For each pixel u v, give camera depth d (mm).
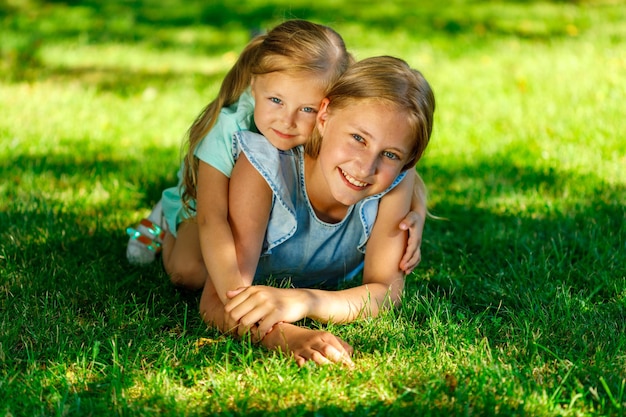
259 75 2725
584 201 3900
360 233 2912
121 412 2133
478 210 3875
